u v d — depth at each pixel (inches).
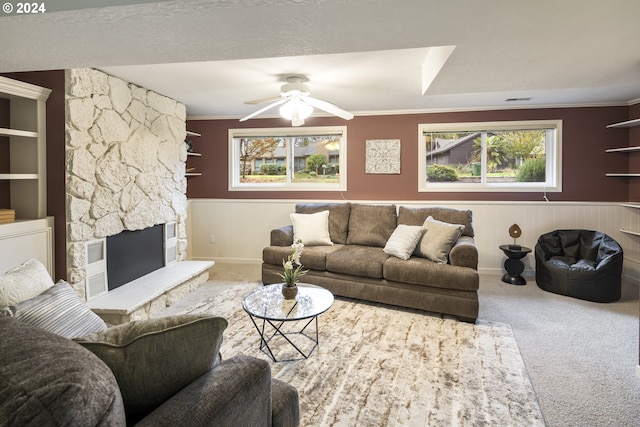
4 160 112.3
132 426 35.9
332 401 78.4
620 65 93.7
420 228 145.2
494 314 129.3
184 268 159.8
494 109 184.2
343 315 129.0
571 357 97.7
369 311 133.0
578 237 166.2
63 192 112.3
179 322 42.5
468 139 190.7
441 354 99.7
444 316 127.8
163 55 79.7
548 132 183.8
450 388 83.4
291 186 206.4
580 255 165.0
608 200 176.4
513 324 120.2
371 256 144.9
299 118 134.2
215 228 213.6
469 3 57.4
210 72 124.6
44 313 52.3
